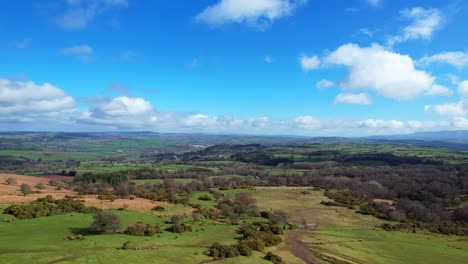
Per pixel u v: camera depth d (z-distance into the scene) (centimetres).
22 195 9975
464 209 12562
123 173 19738
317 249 7525
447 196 14650
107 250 5594
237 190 15950
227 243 6869
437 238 9719
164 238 6794
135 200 11125
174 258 5600
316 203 13750
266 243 7331
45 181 14850
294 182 18888
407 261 7275
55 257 4997
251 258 6159
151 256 5519
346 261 6881
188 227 7638
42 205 8056
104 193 12425
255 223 9325
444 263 7338
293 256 6819
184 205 10988
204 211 10219
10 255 4903
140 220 8175
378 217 11975
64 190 13000
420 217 12275
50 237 6081
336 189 17088
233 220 9119
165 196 12338
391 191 15925
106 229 6656
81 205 8681
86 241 5991
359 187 16762
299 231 9231
